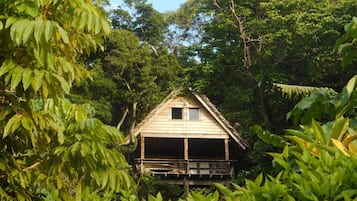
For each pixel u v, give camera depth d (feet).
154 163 73.72
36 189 11.09
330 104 7.86
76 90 77.92
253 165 71.10
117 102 85.81
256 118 71.05
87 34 11.18
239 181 57.67
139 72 87.35
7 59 9.84
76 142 10.28
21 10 9.50
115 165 10.77
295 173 5.14
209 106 74.54
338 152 5.26
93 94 80.48
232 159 77.20
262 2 77.20
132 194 8.59
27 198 10.16
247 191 5.20
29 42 9.58
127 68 86.74
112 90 82.69
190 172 73.61
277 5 76.69
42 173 10.52
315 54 72.69
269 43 74.33
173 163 74.23
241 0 78.48
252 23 76.59
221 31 78.33
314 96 8.26
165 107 75.20
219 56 77.61
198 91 74.64
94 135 10.38
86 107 25.55
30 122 10.02
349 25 7.50
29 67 9.91
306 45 72.79
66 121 11.18
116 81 86.48
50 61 9.73
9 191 10.12
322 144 5.64
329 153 5.46
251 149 69.87
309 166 5.22
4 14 9.97
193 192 5.82
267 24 76.38
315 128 6.04
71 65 10.91
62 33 9.40
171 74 91.97
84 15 10.30
